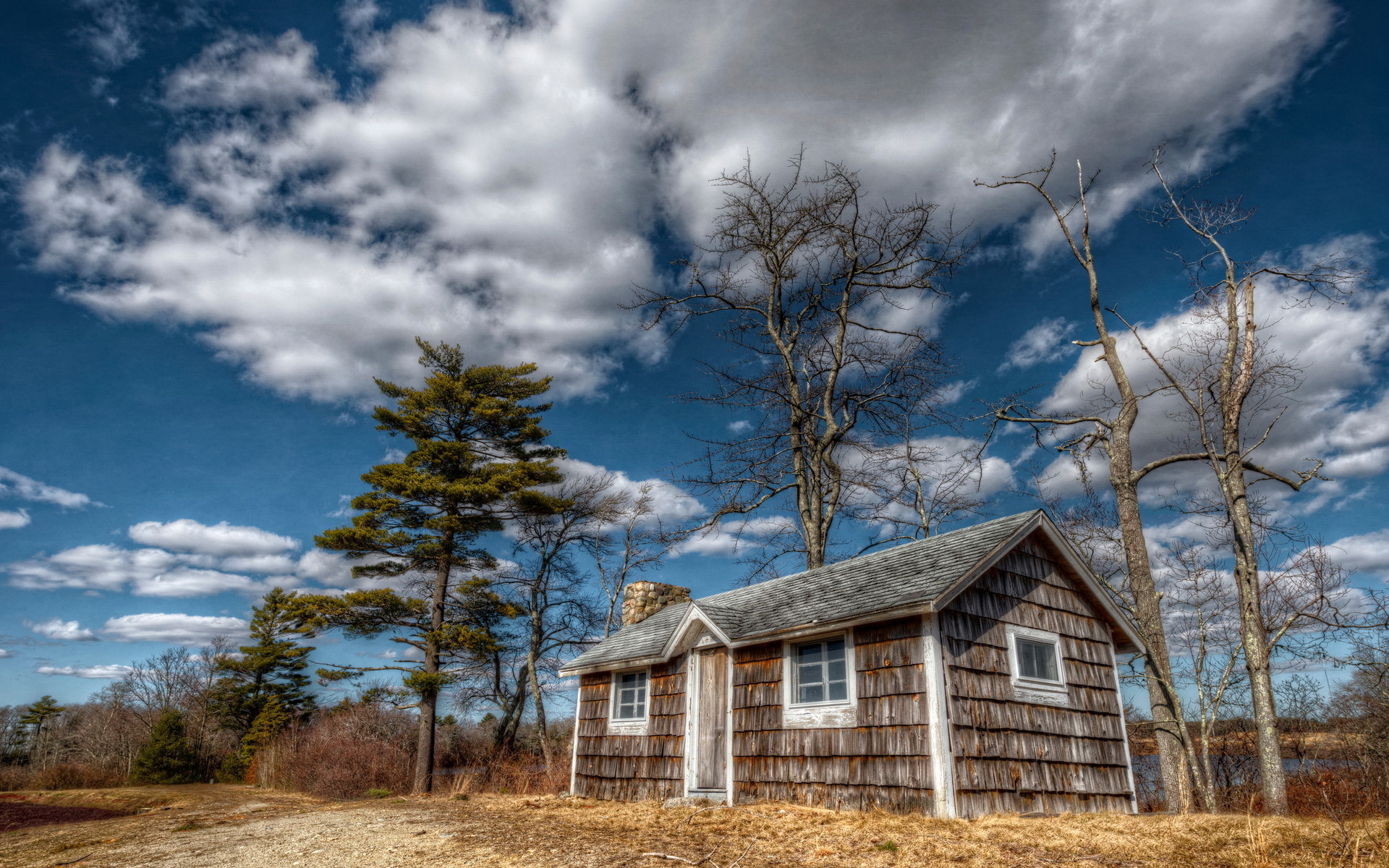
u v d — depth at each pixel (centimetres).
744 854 826
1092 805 1148
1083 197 1712
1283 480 1445
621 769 1622
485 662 2845
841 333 2464
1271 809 1280
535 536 3216
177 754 4641
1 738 7150
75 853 1155
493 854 898
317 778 2814
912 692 1055
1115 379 1631
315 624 2691
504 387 3186
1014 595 1193
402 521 2891
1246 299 1495
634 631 1853
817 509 2458
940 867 738
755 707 1311
